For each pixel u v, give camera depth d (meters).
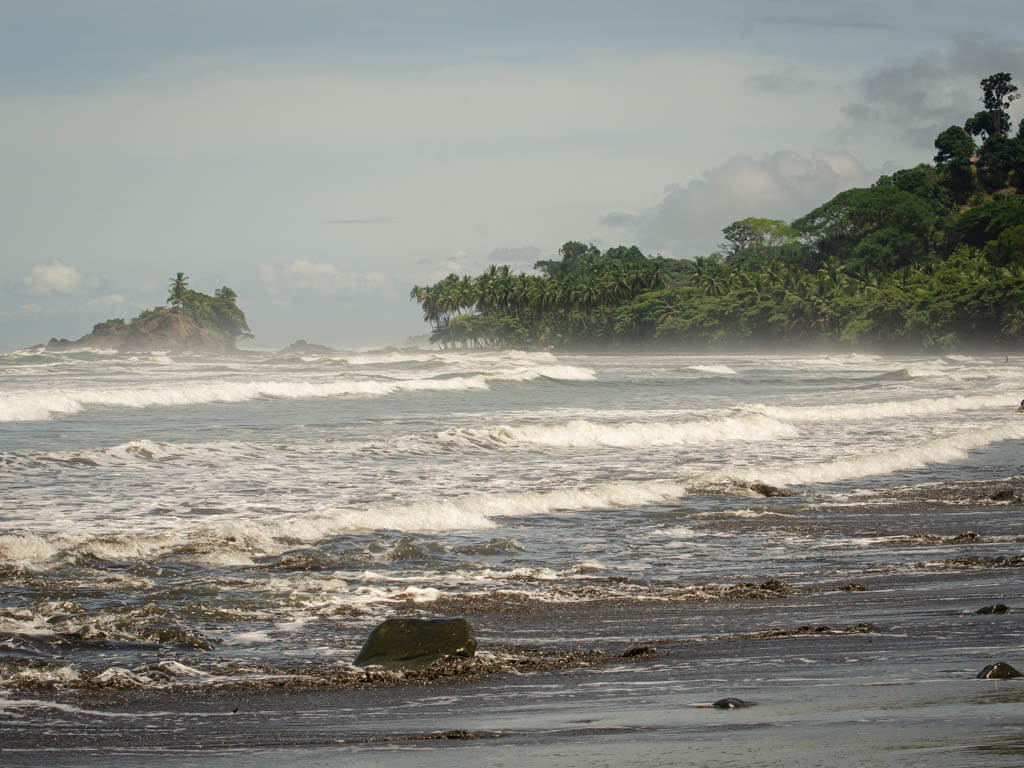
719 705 18.38
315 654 25.17
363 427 85.75
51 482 54.47
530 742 16.31
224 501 49.75
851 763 13.41
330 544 39.97
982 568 36.28
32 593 31.20
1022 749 13.66
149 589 32.12
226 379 157.12
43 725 18.88
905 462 67.25
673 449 73.56
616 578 34.97
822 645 24.86
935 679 19.95
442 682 22.23
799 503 52.19
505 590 33.12
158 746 17.19
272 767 15.39
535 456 68.81
